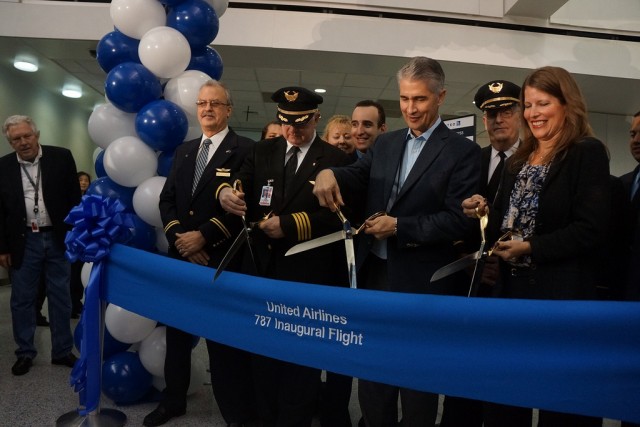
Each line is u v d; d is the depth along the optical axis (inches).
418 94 58.3
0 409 89.7
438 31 206.2
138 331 90.7
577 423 52.2
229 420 82.1
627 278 71.2
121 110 97.3
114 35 99.4
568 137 52.3
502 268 57.6
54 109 309.1
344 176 64.8
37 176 115.2
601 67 217.3
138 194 93.4
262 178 77.4
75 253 78.6
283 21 199.9
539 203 52.9
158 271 71.0
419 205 59.4
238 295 60.9
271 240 75.7
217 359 82.4
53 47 209.5
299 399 73.3
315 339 53.9
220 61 109.0
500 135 79.6
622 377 40.8
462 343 46.0
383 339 49.6
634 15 219.1
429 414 57.2
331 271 75.7
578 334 41.9
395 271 59.5
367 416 62.0
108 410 88.4
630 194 86.0
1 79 245.9
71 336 118.2
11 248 112.7
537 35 213.3
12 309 112.8
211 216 83.8
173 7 101.0
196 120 100.7
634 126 87.8
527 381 43.8
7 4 194.2
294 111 73.6
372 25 202.4
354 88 267.7
